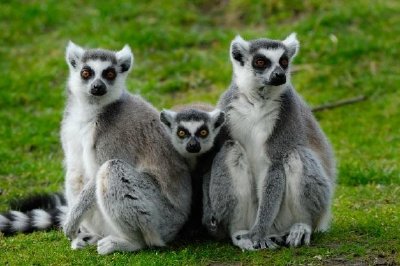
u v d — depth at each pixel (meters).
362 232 14.85
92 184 14.06
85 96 14.45
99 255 13.86
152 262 13.24
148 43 29.14
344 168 20.45
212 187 13.94
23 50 29.41
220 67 27.61
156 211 13.88
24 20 31.19
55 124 24.30
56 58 28.41
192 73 27.45
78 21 31.05
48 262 13.74
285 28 29.20
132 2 32.06
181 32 29.94
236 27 30.47
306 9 30.59
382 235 14.56
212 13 31.66
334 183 15.14
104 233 14.62
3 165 21.33
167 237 14.28
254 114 14.01
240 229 14.23
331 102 25.62
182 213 14.43
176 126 14.39
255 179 14.11
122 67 14.97
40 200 17.19
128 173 13.63
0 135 23.45
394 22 29.47
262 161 13.94
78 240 14.57
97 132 14.20
